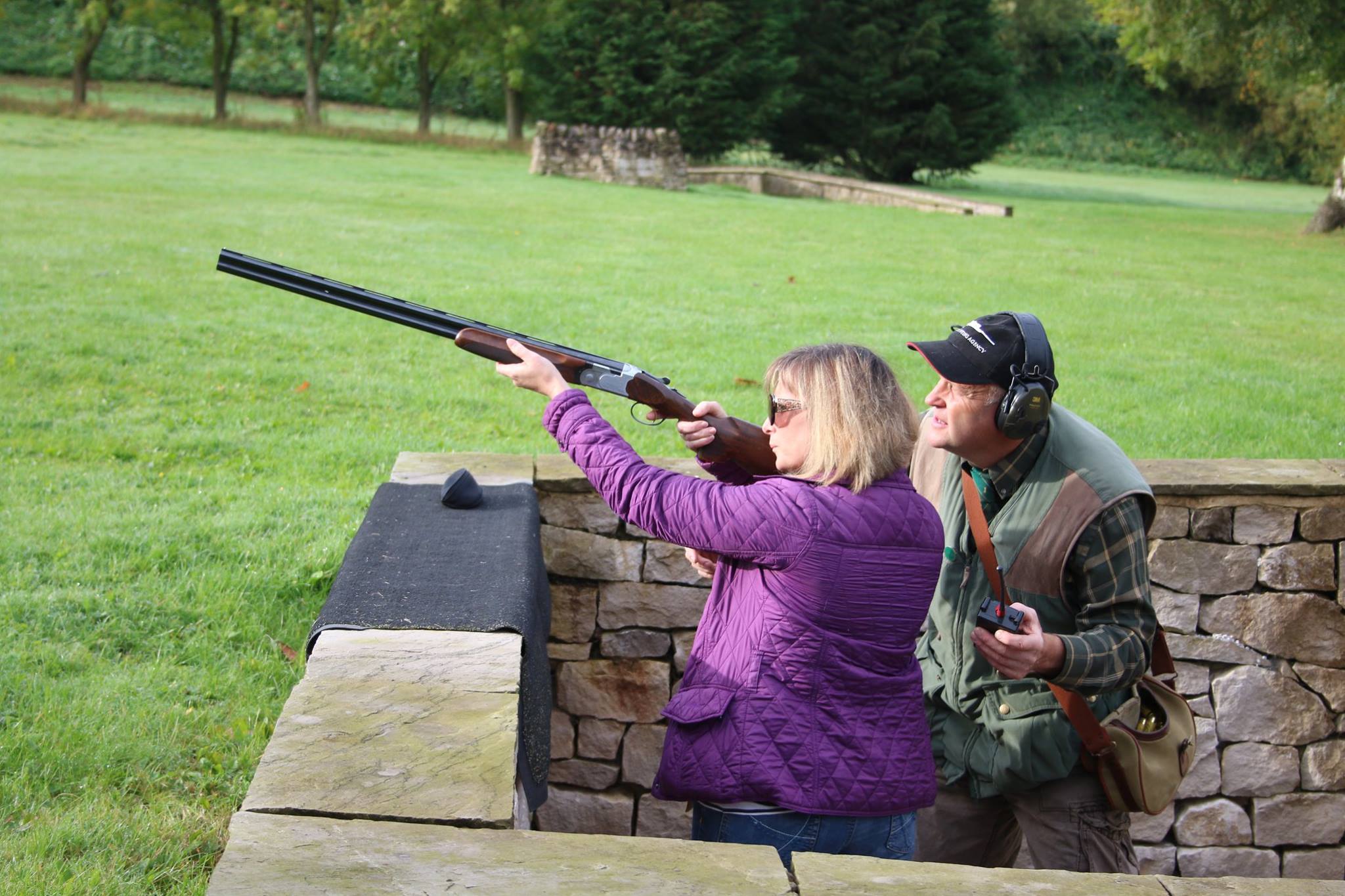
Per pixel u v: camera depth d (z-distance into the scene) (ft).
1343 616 15.46
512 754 7.12
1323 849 16.07
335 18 143.95
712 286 47.52
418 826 6.29
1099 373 33.63
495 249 55.31
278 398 27.30
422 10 135.03
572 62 139.03
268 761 6.93
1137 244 74.49
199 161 92.73
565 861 6.06
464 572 9.97
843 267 55.98
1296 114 197.88
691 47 133.69
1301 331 43.04
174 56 184.85
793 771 7.86
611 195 90.43
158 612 15.05
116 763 11.60
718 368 31.99
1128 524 9.29
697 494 8.02
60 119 125.90
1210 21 80.38
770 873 6.08
